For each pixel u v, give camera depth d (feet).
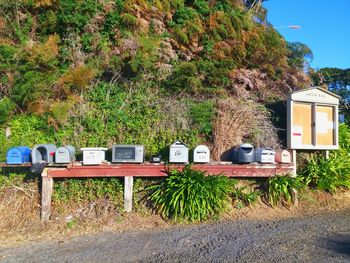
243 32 36.14
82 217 23.32
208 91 31.04
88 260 16.98
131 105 30.19
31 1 33.09
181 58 33.86
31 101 28.78
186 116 29.48
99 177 24.62
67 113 28.63
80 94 30.12
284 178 26.40
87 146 27.96
